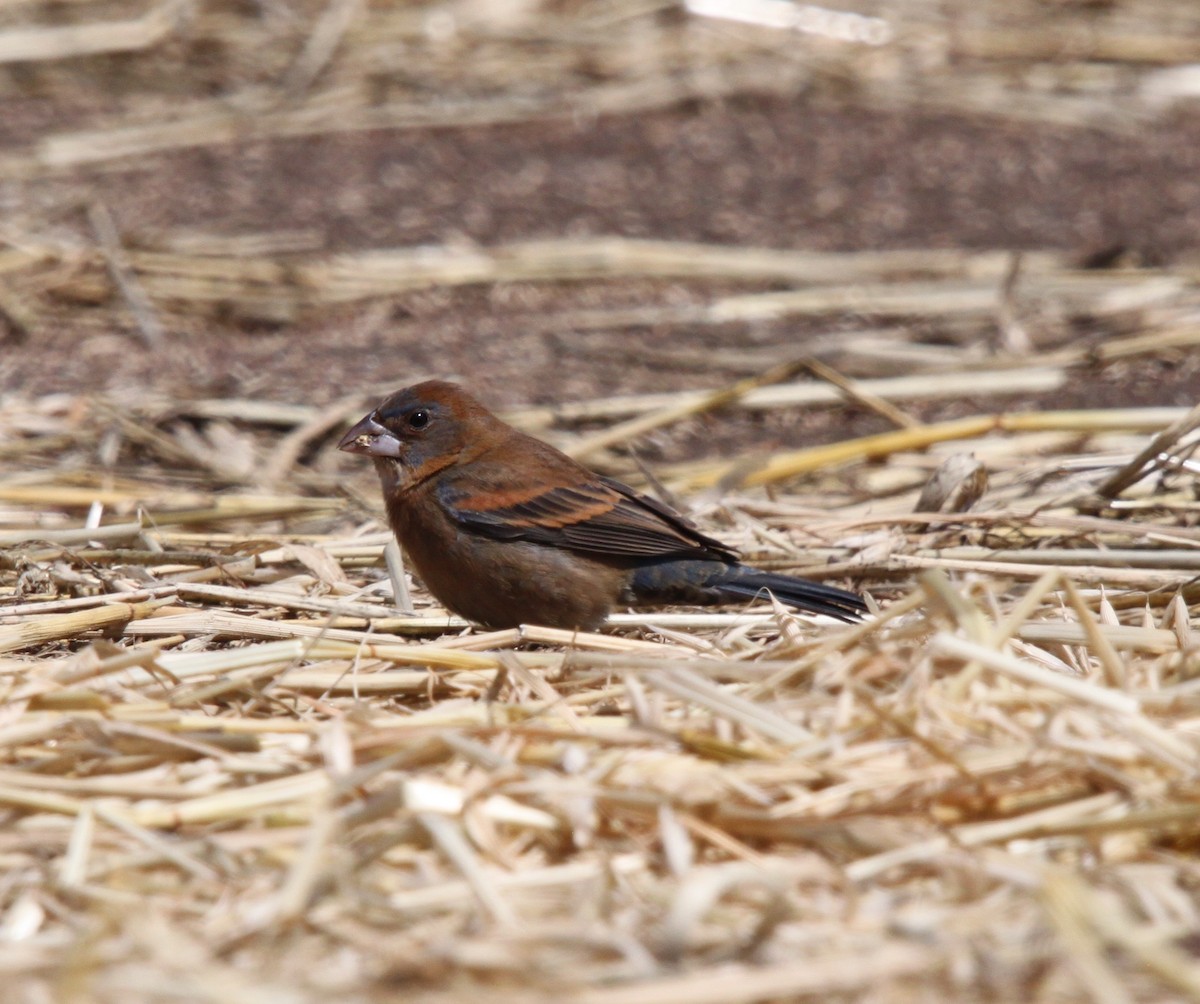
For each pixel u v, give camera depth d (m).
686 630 9.83
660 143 21.27
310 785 6.66
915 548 11.06
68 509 12.61
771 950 5.64
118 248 17.69
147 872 6.27
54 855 6.41
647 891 6.03
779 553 10.98
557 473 10.19
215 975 5.47
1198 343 15.21
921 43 23.73
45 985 5.51
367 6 23.73
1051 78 23.12
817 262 18.03
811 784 6.65
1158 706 7.11
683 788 6.50
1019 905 5.93
